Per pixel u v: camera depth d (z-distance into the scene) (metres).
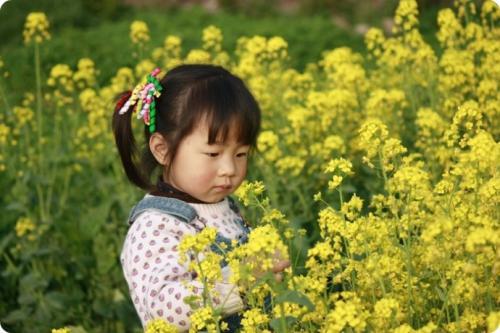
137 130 5.95
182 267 3.04
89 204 5.99
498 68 5.66
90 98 6.48
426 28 12.62
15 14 14.38
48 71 11.98
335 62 6.36
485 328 2.86
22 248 5.46
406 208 3.11
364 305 2.89
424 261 3.07
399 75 6.53
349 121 5.69
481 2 7.94
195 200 3.26
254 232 2.51
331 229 2.99
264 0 16.47
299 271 3.91
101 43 13.09
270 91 6.41
